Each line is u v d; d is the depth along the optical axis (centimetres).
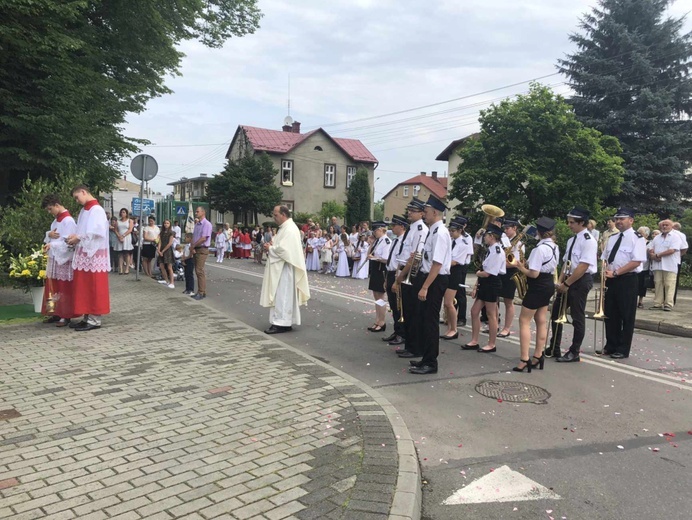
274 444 405
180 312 939
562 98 2373
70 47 1138
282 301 852
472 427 485
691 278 1827
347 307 1152
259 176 3772
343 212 4088
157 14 1388
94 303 765
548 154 2325
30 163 1270
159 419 448
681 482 390
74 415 452
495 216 786
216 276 1712
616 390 605
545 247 659
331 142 4438
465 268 959
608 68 2781
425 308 647
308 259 2169
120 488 334
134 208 2895
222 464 370
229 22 1727
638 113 2652
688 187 2670
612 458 428
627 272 757
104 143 1373
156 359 628
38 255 849
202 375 571
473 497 364
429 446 444
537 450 440
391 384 606
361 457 385
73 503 315
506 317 888
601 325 1040
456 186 2491
